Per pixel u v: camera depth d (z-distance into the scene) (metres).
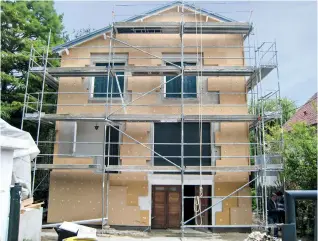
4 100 18.06
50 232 12.74
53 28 21.16
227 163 13.96
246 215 13.50
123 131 14.41
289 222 2.73
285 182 13.30
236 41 14.98
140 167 13.09
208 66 13.95
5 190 7.49
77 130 14.72
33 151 10.62
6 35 18.30
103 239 11.80
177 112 14.46
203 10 15.02
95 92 15.19
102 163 13.84
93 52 15.27
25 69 18.72
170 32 14.90
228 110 14.39
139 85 14.82
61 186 14.13
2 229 7.32
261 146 14.24
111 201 13.86
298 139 13.12
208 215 13.88
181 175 12.86
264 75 14.45
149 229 13.55
